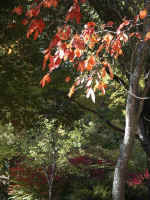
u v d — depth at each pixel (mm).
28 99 8625
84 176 10617
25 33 8477
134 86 4711
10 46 8672
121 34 3939
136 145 13625
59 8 7965
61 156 10328
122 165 4906
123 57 6297
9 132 10000
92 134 14969
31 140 10344
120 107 12547
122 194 4930
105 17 7078
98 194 8102
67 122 9914
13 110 8641
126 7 6992
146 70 6348
